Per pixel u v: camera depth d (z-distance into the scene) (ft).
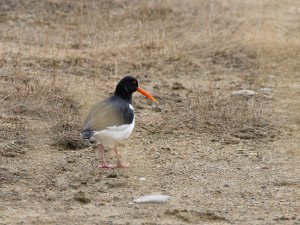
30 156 44.32
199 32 75.15
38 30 74.18
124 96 44.70
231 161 45.06
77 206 37.11
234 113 53.57
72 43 70.54
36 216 35.50
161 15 80.89
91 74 62.03
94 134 40.52
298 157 45.96
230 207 37.45
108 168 43.16
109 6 84.43
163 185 40.63
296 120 53.52
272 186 40.83
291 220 35.68
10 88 55.11
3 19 77.10
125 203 37.68
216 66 67.77
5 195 38.22
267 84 63.21
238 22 78.23
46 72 60.54
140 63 66.13
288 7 85.71
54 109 51.85
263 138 49.70
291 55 69.92
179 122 52.13
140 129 50.39
